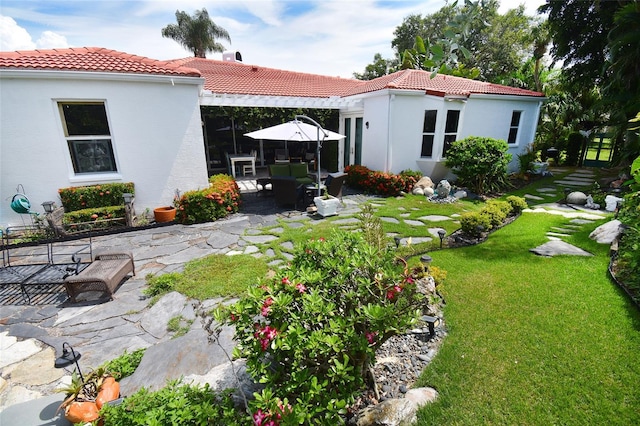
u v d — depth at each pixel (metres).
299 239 6.89
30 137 7.43
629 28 9.77
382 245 4.56
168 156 8.84
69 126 7.96
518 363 3.09
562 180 13.54
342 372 2.19
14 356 3.51
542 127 18.73
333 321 2.42
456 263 5.50
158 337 3.81
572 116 18.56
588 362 3.06
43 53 8.07
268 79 15.43
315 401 2.25
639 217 4.71
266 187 12.70
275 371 2.47
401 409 2.49
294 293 2.56
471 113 12.57
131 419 2.12
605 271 4.94
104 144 8.31
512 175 13.64
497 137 13.45
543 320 3.76
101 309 4.42
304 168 11.98
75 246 6.89
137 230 7.86
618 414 2.51
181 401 2.14
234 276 5.22
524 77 22.52
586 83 15.89
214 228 7.88
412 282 2.74
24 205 7.00
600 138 16.66
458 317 3.89
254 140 17.47
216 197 8.48
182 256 6.22
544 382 2.85
